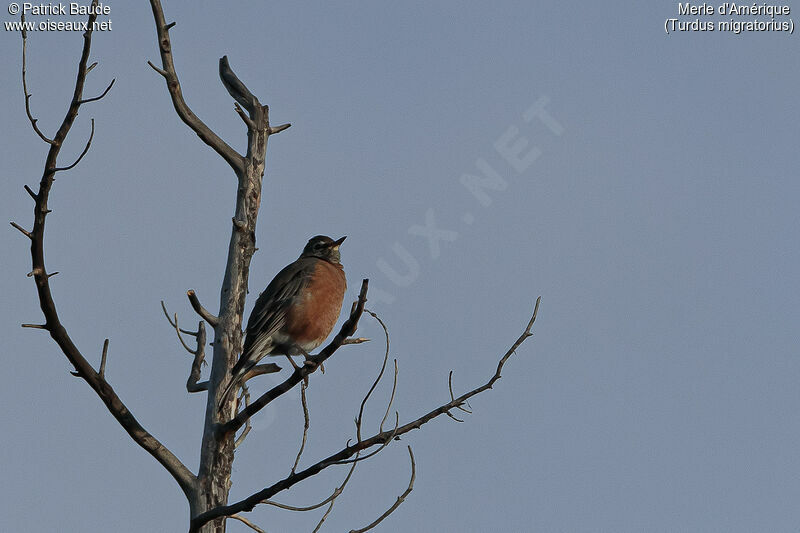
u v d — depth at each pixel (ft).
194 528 34.99
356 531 31.94
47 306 33.91
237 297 41.83
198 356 43.27
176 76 41.75
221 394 40.11
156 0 41.83
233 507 34.04
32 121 32.17
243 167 43.27
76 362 35.58
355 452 33.06
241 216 42.73
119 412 37.14
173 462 38.22
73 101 32.91
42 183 33.04
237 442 40.55
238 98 44.75
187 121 42.01
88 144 33.27
